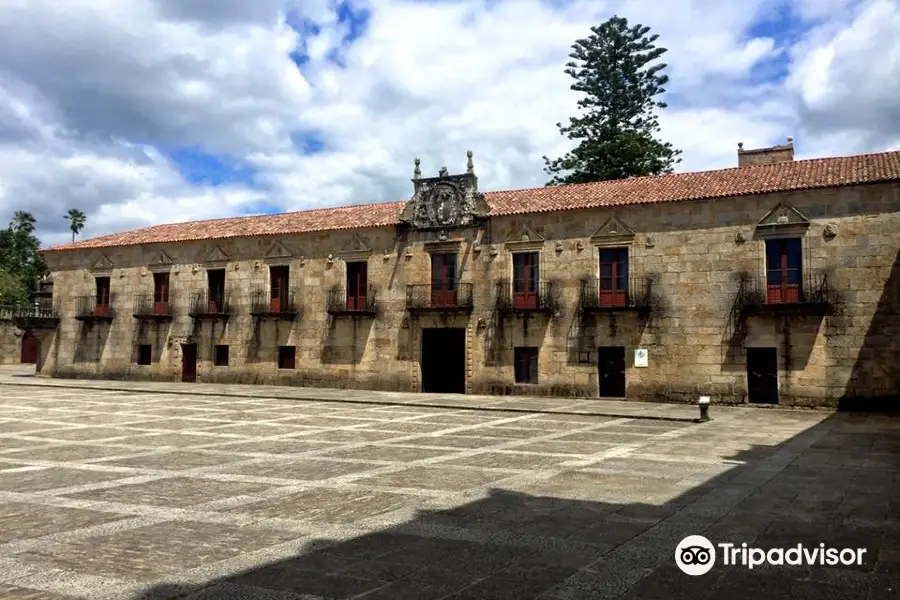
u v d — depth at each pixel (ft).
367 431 59.41
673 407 80.18
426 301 102.32
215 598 19.13
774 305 78.74
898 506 29.96
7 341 183.73
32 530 26.50
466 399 90.68
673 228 86.74
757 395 81.46
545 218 95.04
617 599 19.01
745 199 82.53
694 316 84.89
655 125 154.30
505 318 97.19
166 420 67.15
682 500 31.37
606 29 152.76
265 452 47.14
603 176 153.28
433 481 36.42
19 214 265.75
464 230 100.63
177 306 121.29
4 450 47.55
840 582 20.27
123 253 127.03
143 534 25.90
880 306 75.20
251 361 114.73
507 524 27.20
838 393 76.69
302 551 23.58
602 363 91.35
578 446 50.16
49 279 176.45
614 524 27.09
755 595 19.26
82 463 42.29
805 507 29.81
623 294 89.97
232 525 27.20
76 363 129.29
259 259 115.14
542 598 19.10
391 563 22.25
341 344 108.27
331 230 109.19
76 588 19.93
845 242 77.05
